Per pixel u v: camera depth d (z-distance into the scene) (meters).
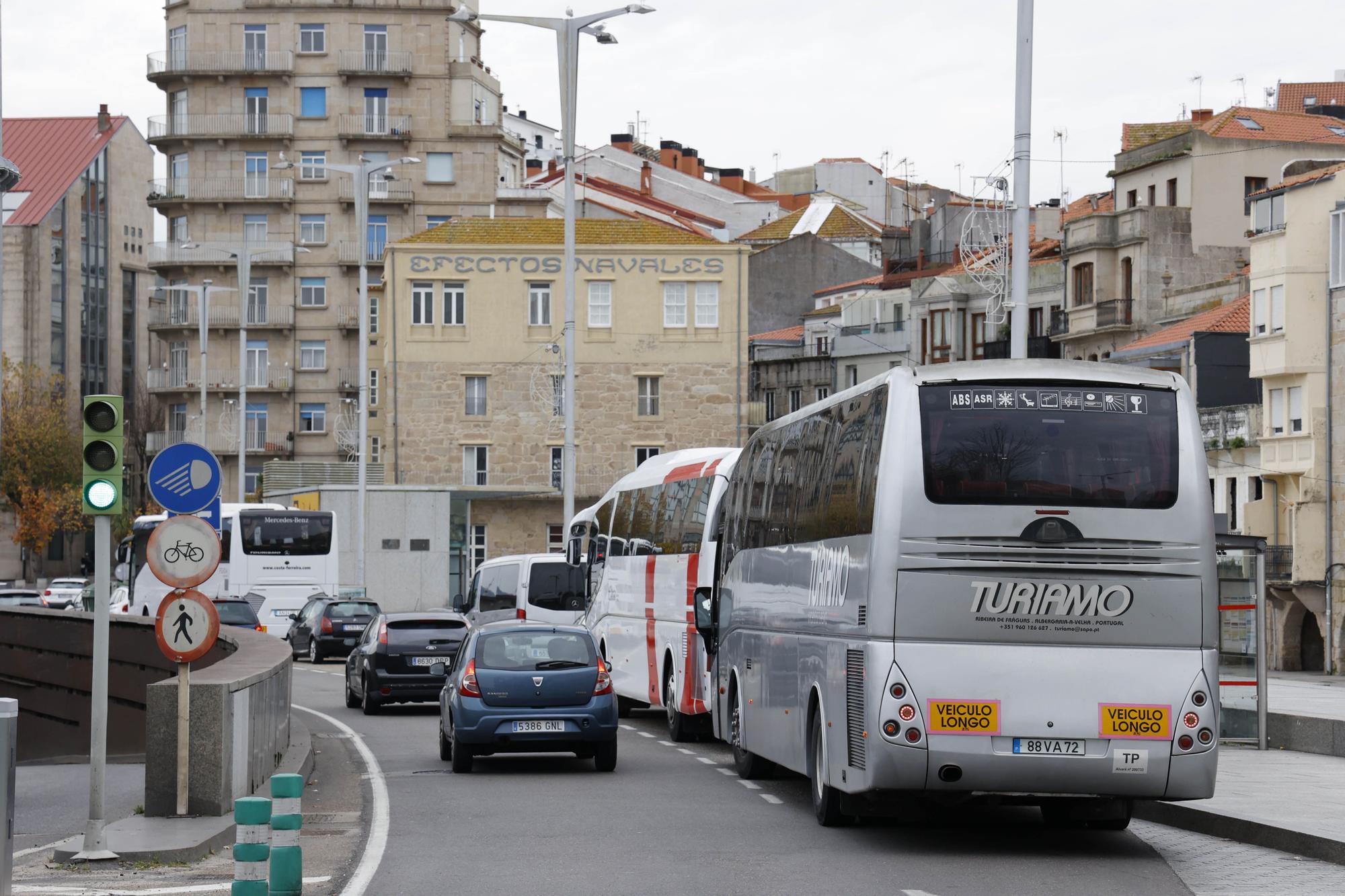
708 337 94.75
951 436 16.73
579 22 50.66
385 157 115.62
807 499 20.44
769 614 22.66
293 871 11.93
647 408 94.75
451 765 26.20
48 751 40.75
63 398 134.12
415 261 94.38
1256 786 21.92
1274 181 92.19
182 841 16.39
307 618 63.69
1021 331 28.91
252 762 20.48
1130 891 14.49
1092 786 16.58
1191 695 16.62
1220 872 15.75
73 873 15.41
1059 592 16.58
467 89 117.31
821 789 18.91
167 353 118.12
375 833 18.28
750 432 94.75
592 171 152.00
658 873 15.39
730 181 160.12
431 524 78.00
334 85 115.12
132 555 67.75
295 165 85.56
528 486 92.25
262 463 115.81
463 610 51.84
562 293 94.69
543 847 17.20
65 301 147.25
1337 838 16.55
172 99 116.31
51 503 127.25
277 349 115.62
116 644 36.31
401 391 94.19
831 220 136.25
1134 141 98.69
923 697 16.53
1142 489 16.69
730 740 25.94
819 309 119.12
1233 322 82.38
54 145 152.88
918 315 106.31
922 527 16.61
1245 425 79.25
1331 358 73.56
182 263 114.44
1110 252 92.75
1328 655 73.81
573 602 47.00
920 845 17.45
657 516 34.44
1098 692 16.56
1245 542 28.38
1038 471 16.67
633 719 38.38
